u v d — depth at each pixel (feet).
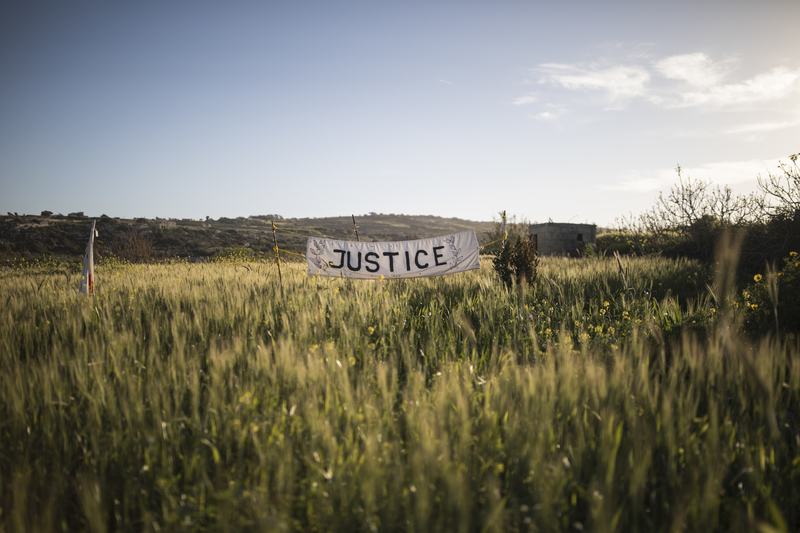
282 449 9.84
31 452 10.71
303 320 20.10
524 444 10.02
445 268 33.73
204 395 13.29
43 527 7.69
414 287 32.01
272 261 77.92
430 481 8.70
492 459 10.14
